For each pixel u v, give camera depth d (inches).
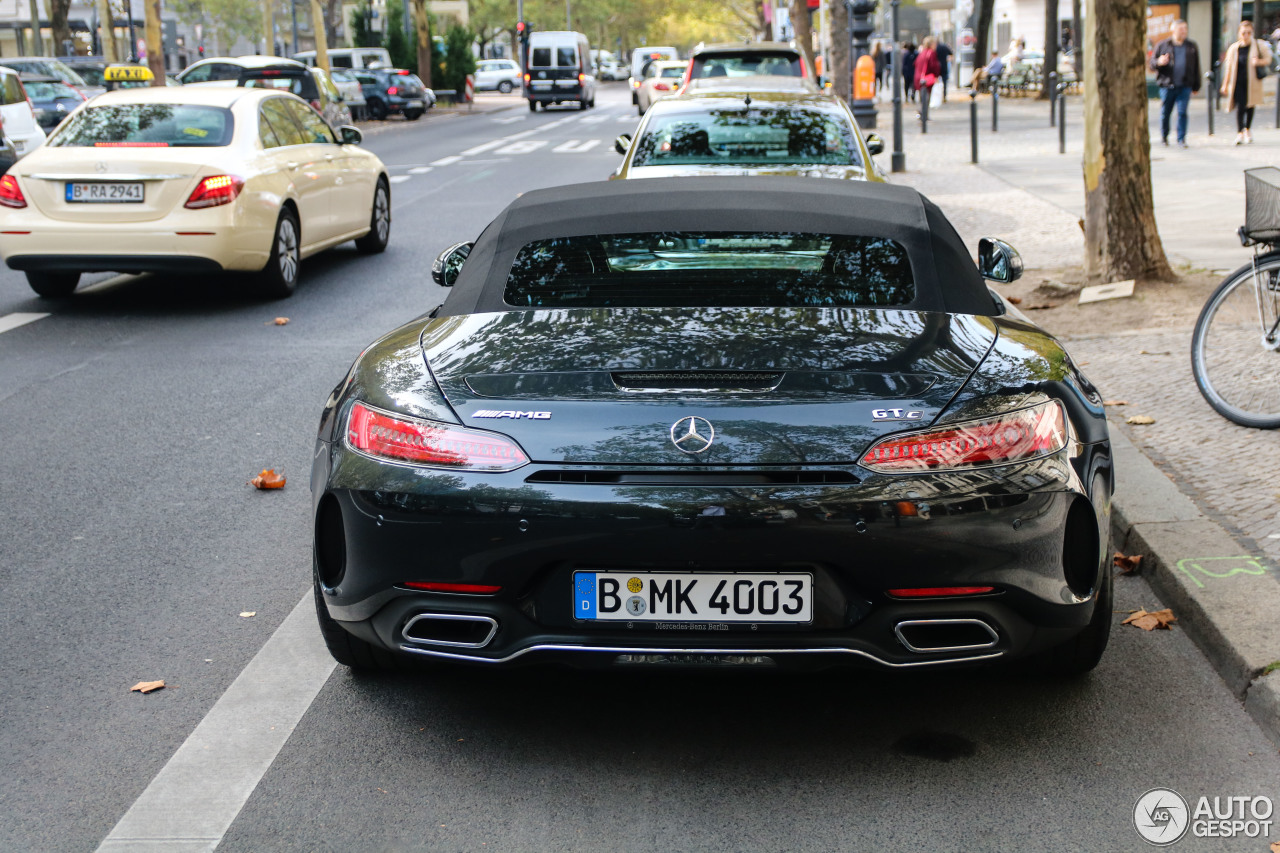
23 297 417.1
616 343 130.4
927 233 153.3
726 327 132.9
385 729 135.6
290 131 437.7
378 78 1636.3
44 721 138.9
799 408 118.9
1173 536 173.6
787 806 119.3
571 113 1748.3
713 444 116.8
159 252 377.1
